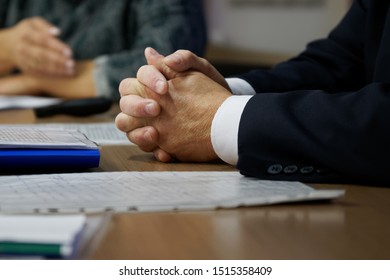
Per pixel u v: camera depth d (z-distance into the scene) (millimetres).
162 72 969
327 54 1352
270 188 751
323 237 597
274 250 560
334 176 812
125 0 2438
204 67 1011
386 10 1217
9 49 2283
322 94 844
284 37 3473
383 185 803
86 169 906
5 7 2631
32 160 859
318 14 3336
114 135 1250
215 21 3746
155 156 988
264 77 1241
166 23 2301
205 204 682
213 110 917
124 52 2330
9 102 1829
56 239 468
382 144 787
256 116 839
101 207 652
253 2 3578
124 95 1002
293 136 811
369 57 1225
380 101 796
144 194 712
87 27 2484
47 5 2553
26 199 669
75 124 1431
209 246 567
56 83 2199
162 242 577
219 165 941
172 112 942
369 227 630
